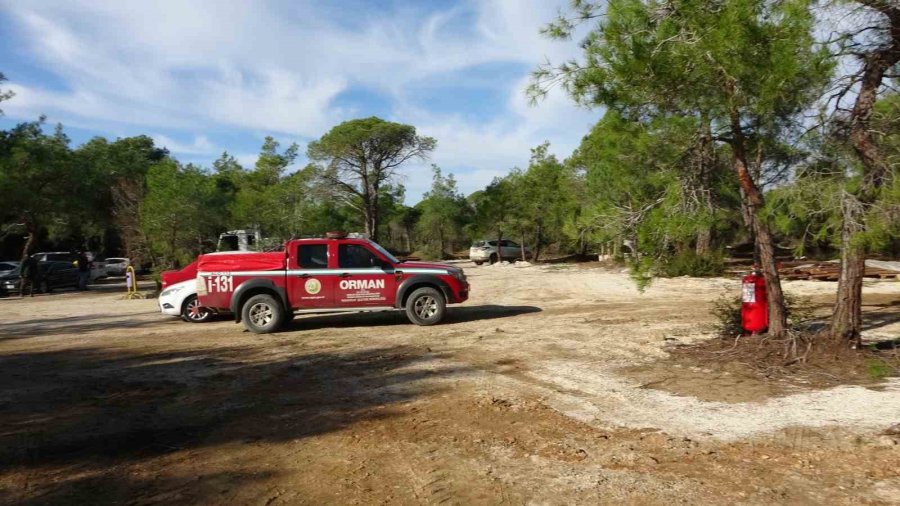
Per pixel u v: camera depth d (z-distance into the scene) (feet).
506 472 15.28
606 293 57.72
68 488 14.94
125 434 19.11
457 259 163.84
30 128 103.45
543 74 24.98
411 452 16.88
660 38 22.62
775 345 25.86
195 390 24.61
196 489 14.76
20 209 100.83
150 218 78.02
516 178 123.75
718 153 26.02
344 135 139.74
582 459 15.97
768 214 23.02
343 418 20.21
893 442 16.20
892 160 22.02
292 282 39.63
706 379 23.39
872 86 23.24
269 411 21.31
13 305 70.28
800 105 23.35
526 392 22.58
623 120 24.80
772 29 20.27
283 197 100.32
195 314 46.50
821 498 13.32
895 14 22.35
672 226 23.52
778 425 17.98
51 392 24.89
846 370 23.29
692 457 15.85
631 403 20.79
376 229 149.69
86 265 94.22
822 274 62.54
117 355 33.35
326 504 13.76
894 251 23.61
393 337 36.06
